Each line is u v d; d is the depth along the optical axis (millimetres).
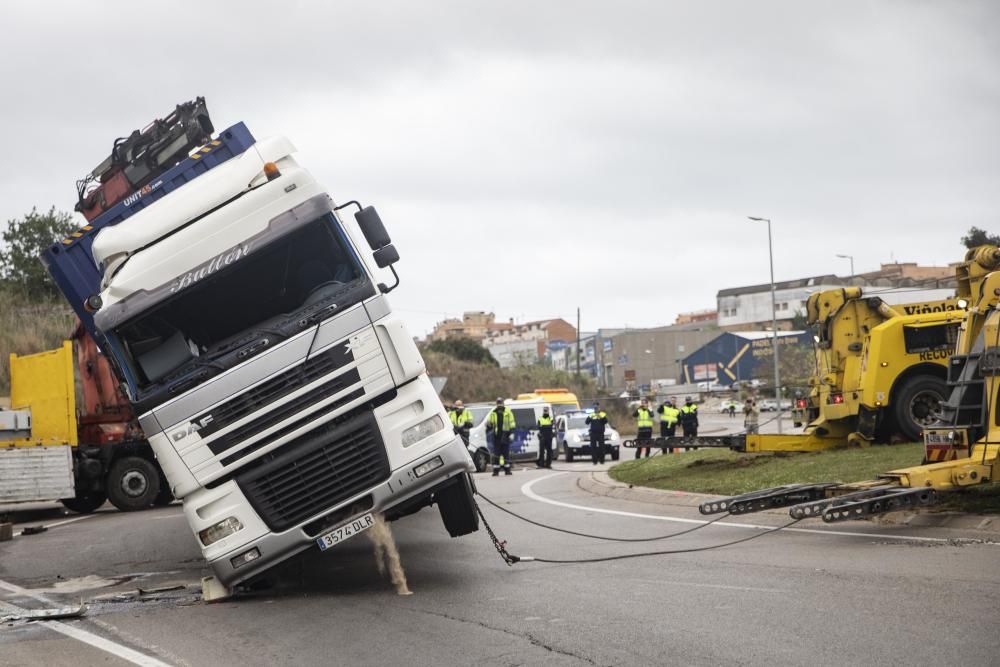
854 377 19094
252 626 7887
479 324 190250
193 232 9117
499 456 28297
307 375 8758
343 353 8797
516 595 8430
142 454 23031
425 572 10039
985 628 6238
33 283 44250
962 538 9812
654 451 41094
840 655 5836
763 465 17984
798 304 123375
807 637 6301
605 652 6250
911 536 10227
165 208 9367
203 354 8961
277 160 9492
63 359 21969
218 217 9133
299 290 9234
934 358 18266
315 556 11680
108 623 8359
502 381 70750
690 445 20297
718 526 12359
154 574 11547
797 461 17516
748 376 106438
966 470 10734
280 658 6711
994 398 11055
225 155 11695
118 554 13719
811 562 9078
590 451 36000
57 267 11438
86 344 22781
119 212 11516
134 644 7445
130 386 8805
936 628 6309
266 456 8828
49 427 21766
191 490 8734
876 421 18516
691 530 12164
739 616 7031
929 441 11984
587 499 17938
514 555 10797
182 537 15469
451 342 77688
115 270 9266
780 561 9281
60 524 20062
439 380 26000
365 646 6887
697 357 109188
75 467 22312
